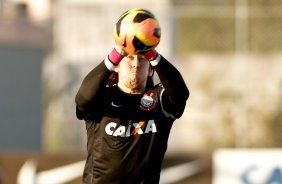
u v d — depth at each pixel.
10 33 73.44
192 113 50.53
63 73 55.25
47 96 54.91
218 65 50.62
